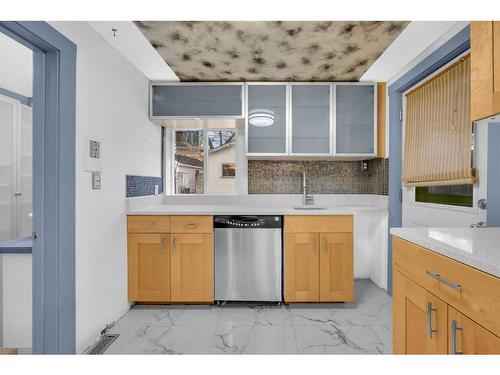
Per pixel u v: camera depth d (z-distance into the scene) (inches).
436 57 81.9
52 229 64.3
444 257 41.1
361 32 81.8
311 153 116.3
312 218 99.2
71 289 68.2
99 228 81.4
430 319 43.9
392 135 109.4
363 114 116.1
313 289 99.2
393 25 77.9
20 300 69.8
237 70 107.0
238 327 86.8
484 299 34.0
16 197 118.3
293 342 78.4
